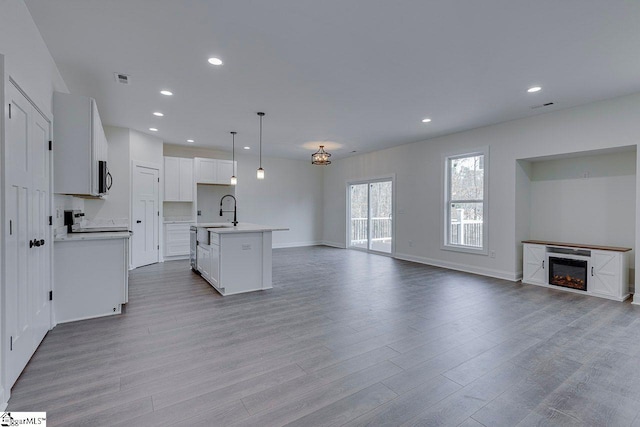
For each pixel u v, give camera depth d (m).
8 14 1.89
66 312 3.04
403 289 4.34
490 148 5.17
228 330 2.89
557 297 3.97
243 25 2.40
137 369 2.18
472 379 2.08
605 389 1.97
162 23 2.37
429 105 4.20
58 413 1.71
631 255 4.11
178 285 4.49
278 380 2.06
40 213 2.54
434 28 2.44
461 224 5.76
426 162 6.28
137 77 3.33
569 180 4.71
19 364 2.07
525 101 4.02
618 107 3.83
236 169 7.98
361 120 4.91
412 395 1.90
